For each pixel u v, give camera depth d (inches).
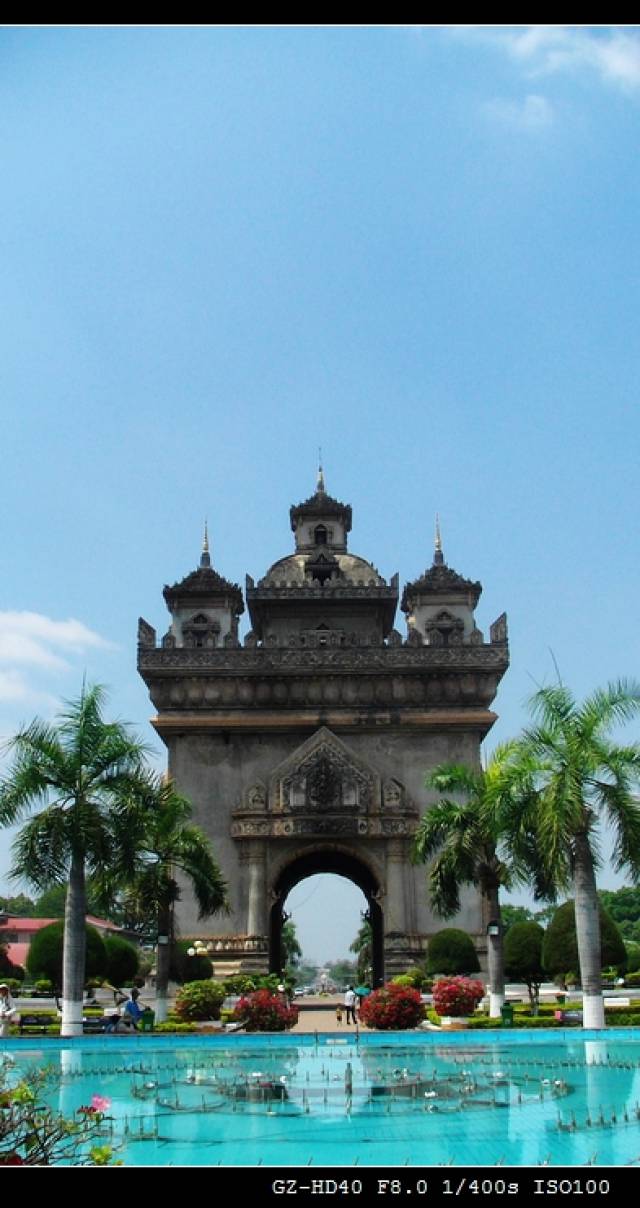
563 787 1201.4
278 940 2288.4
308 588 2485.2
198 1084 849.5
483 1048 1132.5
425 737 2245.3
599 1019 1227.9
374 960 2326.5
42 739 1354.6
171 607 2479.1
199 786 2217.0
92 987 2247.8
